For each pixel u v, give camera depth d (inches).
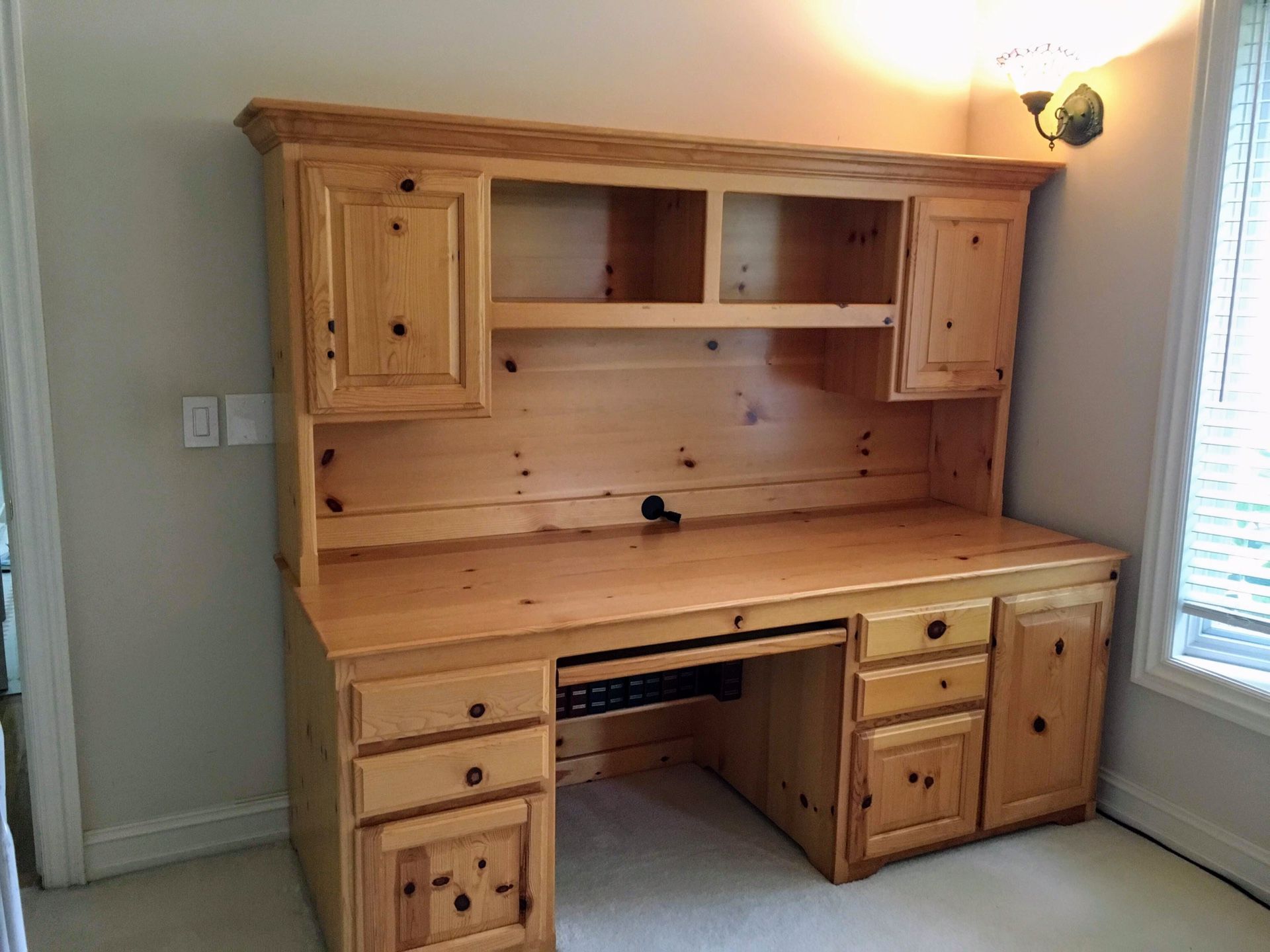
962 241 100.1
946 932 84.9
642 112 98.1
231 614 91.7
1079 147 102.1
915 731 91.1
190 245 85.0
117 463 85.7
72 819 88.0
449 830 73.8
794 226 106.2
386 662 70.7
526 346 96.3
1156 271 95.5
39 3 77.6
